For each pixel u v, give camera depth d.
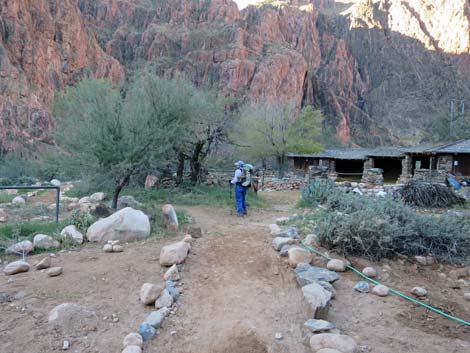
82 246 5.54
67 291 3.93
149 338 3.15
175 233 6.40
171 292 3.90
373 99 128.88
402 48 138.88
